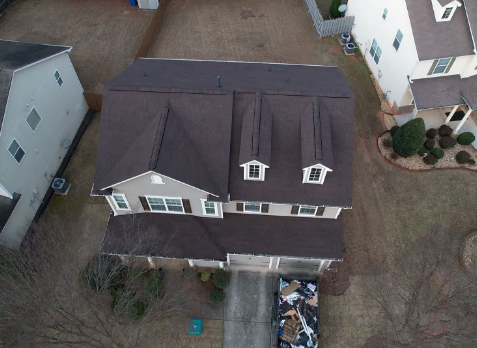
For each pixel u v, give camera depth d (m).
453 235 26.34
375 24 33.31
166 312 23.20
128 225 22.86
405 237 26.36
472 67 28.77
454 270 24.89
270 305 23.78
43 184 27.64
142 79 23.05
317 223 22.75
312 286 23.56
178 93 21.47
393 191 28.41
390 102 33.03
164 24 40.56
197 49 38.16
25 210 25.67
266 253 22.16
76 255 24.95
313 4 39.56
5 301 19.45
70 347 19.31
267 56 37.47
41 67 26.09
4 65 23.98
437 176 29.06
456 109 31.39
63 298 22.95
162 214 23.00
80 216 27.27
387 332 21.78
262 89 21.83
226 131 21.30
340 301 23.95
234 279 24.69
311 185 21.19
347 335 22.83
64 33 39.91
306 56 37.34
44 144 27.36
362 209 27.58
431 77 29.52
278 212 22.66
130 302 20.45
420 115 32.25
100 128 21.64
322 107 21.55
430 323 20.44
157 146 19.52
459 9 27.69
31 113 25.61
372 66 35.34
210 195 20.92
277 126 21.58
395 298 23.83
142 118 21.48
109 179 20.75
